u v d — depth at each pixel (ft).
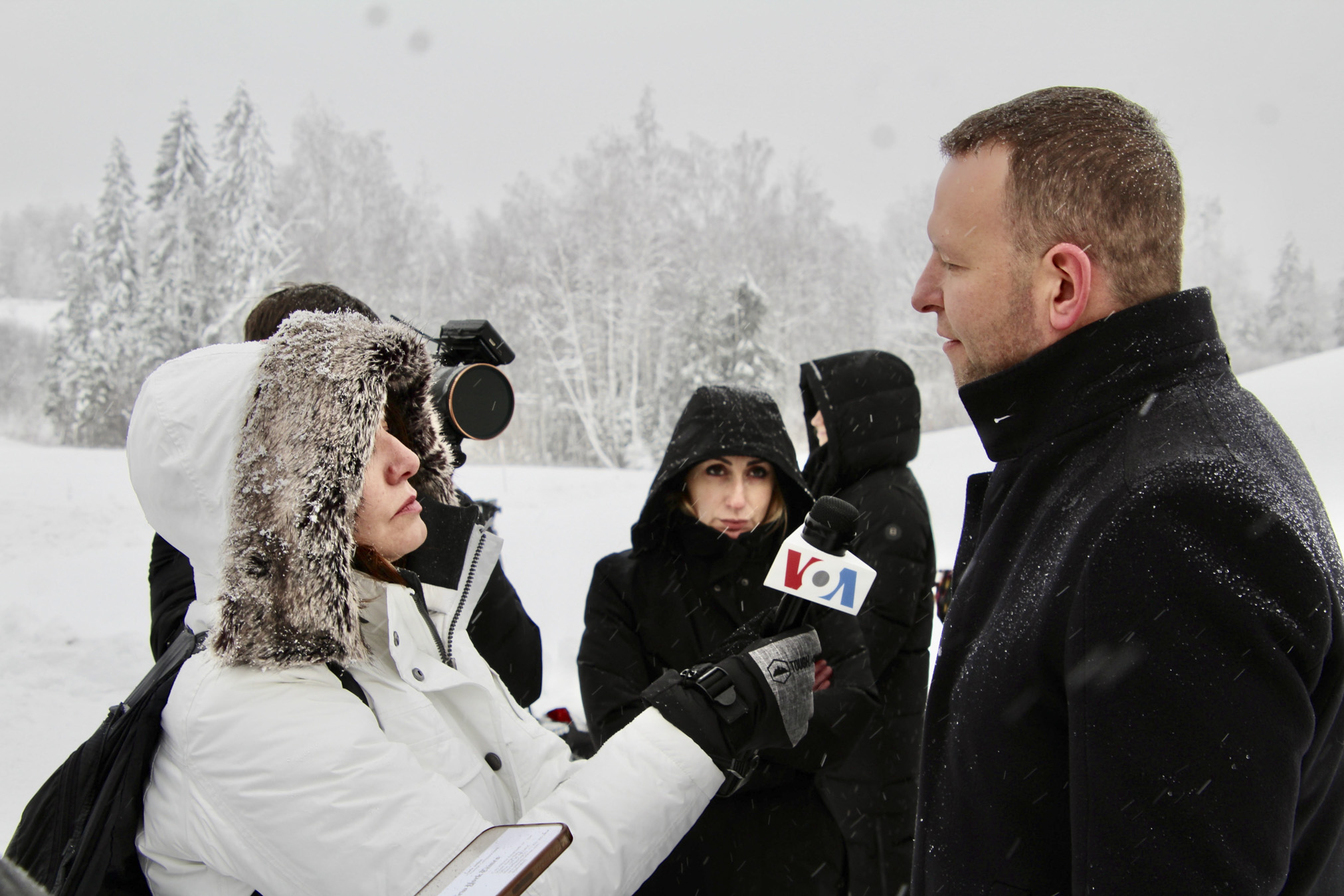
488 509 7.43
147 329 105.91
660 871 6.52
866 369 8.70
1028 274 3.78
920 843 4.09
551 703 14.40
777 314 126.31
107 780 3.88
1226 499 3.01
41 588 24.02
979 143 3.92
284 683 3.83
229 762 3.67
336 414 3.90
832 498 5.01
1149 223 3.58
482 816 4.13
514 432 123.13
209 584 4.24
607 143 127.95
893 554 7.77
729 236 138.41
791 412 128.06
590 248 119.14
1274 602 2.91
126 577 25.22
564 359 117.39
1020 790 3.43
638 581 7.37
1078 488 3.60
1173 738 2.88
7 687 16.01
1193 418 3.39
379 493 4.34
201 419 4.00
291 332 4.12
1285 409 58.95
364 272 129.29
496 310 125.90
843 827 7.29
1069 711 3.20
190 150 110.52
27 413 135.13
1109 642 3.05
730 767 4.56
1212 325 3.75
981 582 4.00
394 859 3.61
